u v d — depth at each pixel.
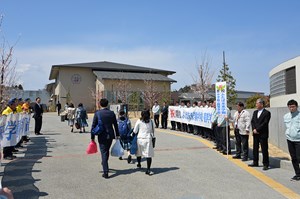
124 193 6.47
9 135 9.82
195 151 11.86
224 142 11.28
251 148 12.32
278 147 12.97
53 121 28.27
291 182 7.44
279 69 27.91
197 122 16.77
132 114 37.41
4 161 9.73
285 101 26.25
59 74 45.56
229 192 6.55
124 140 9.69
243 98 60.62
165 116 22.05
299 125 7.45
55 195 6.33
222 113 11.34
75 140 15.09
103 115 8.03
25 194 6.37
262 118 8.88
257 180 7.60
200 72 39.50
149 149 8.15
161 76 45.75
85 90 46.34
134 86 42.72
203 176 7.93
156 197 6.20
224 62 23.39
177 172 8.38
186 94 47.56
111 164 9.45
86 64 47.81
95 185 7.08
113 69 47.06
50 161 9.83
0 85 15.07
